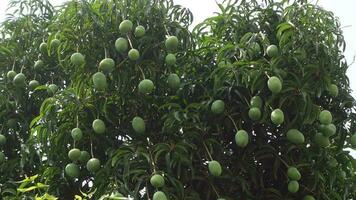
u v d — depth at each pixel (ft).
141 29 13.21
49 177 13.70
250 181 13.33
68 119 13.57
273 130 13.28
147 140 13.16
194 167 12.96
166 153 12.64
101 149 13.70
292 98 12.68
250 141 13.10
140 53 13.30
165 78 13.57
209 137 13.25
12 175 15.07
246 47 13.17
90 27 13.43
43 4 16.97
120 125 13.61
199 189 13.08
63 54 14.24
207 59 13.92
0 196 14.58
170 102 13.51
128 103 13.44
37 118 13.56
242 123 13.32
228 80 13.05
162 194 11.84
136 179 12.27
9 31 16.72
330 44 13.32
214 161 12.48
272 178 13.47
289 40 12.98
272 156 13.07
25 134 15.57
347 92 13.53
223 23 14.20
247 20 13.96
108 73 13.12
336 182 13.76
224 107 13.00
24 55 16.11
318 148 13.19
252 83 12.58
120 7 13.47
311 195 13.32
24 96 15.79
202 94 13.66
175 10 14.10
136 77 13.39
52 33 13.97
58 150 13.58
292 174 12.81
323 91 13.42
